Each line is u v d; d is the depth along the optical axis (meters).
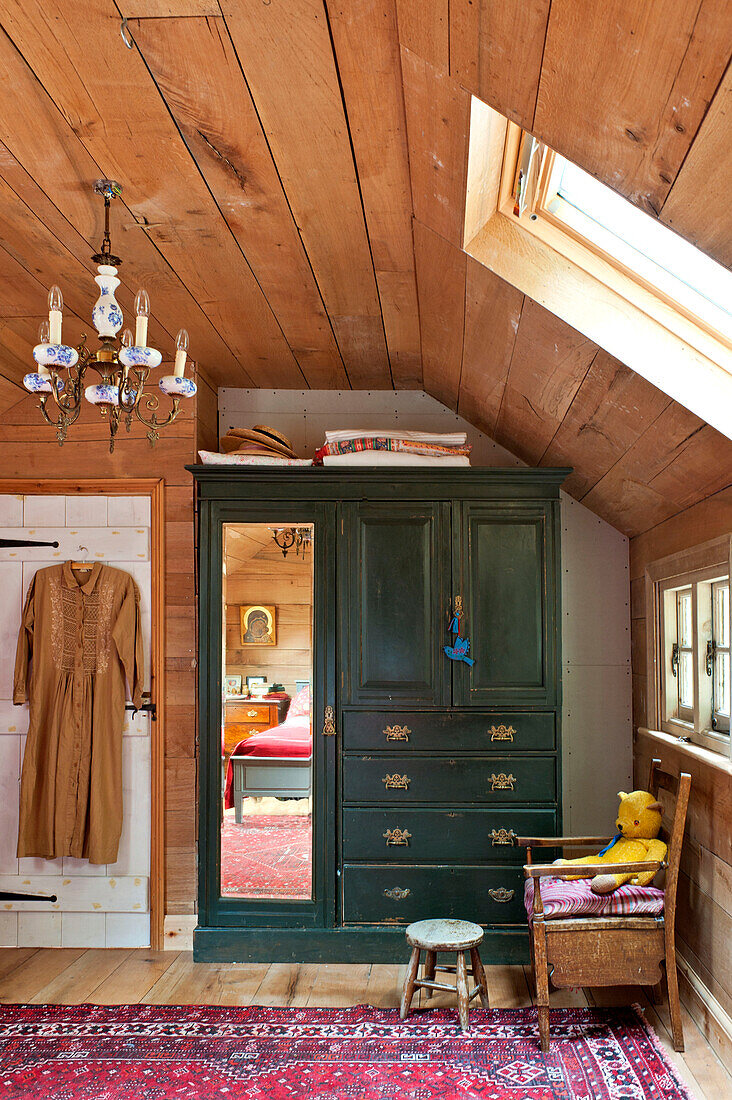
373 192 2.28
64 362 2.22
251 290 2.99
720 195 1.44
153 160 2.14
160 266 2.79
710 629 3.03
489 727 3.58
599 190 2.08
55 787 3.67
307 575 3.67
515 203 2.25
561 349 2.61
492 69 1.52
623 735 4.07
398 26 1.59
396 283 2.93
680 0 1.10
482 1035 2.86
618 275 2.29
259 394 4.28
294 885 3.58
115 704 3.72
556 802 3.55
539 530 3.64
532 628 3.61
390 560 3.65
